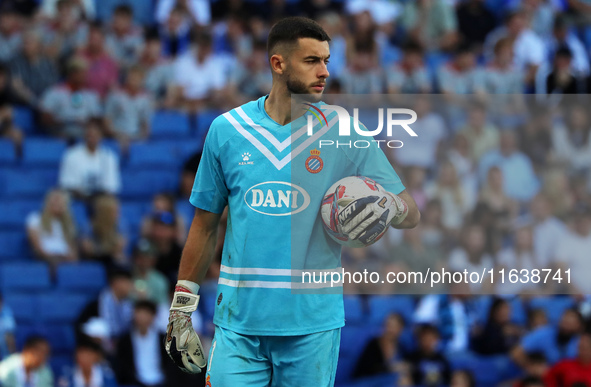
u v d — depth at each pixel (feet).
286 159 38.60
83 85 121.29
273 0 140.77
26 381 83.35
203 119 125.08
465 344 90.58
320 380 38.45
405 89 123.95
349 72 122.21
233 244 39.14
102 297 91.50
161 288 93.04
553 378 87.86
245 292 38.63
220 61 129.29
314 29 38.45
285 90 38.83
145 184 115.75
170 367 86.69
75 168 110.42
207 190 39.93
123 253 104.32
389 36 143.54
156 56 129.70
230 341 38.96
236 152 38.91
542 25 149.89
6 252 104.47
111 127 119.85
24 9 134.92
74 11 132.67
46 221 102.32
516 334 91.09
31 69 123.85
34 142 117.29
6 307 91.40
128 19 132.98
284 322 38.24
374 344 88.02
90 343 84.99
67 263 101.76
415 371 87.86
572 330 91.04
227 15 140.15
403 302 90.38
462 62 128.67
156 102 126.82
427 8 144.46
